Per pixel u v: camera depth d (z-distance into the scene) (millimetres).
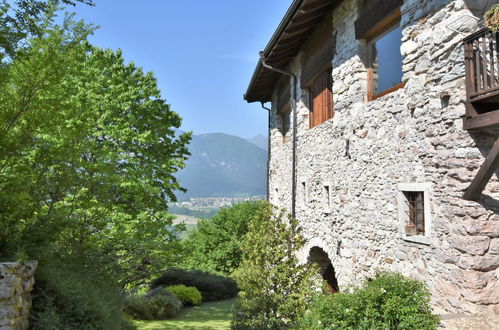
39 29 5965
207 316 15805
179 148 14094
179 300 16766
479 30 4246
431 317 4453
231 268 26703
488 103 4457
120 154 11289
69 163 6734
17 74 5707
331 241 8336
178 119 14133
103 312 6020
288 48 10422
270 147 15273
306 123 10445
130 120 12172
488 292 4520
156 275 15695
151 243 10812
